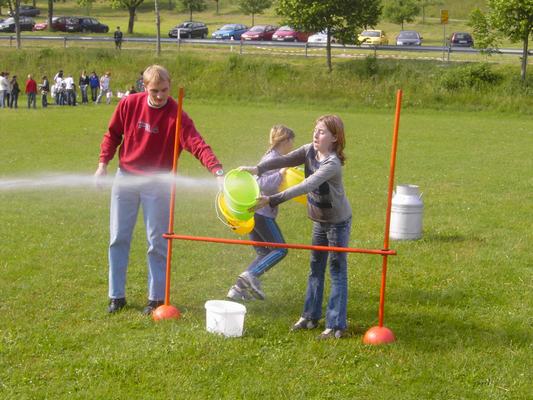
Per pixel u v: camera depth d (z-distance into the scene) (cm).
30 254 886
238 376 550
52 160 1825
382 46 4675
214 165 666
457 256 923
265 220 712
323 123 613
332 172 607
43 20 7631
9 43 5006
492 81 4053
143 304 714
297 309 710
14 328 637
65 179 1527
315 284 654
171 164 690
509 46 5447
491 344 628
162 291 696
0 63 4419
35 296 728
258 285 724
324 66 4328
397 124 620
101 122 2794
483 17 4228
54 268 827
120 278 696
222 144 2189
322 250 636
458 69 4109
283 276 823
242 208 623
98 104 3791
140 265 849
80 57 4462
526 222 1152
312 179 605
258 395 520
